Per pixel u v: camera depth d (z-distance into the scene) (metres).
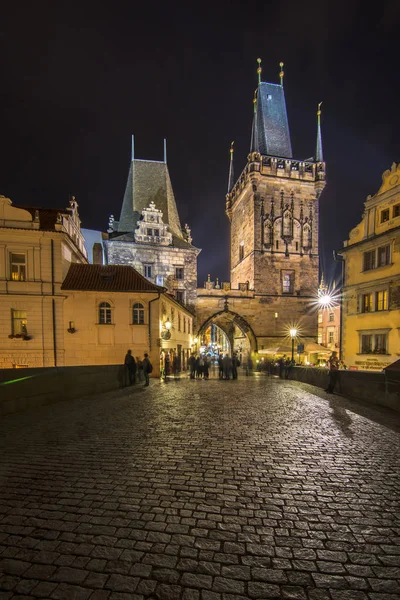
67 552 3.14
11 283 21.64
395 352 18.41
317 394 13.75
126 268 25.08
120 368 16.27
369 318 20.42
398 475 5.08
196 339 39.22
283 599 2.62
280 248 41.59
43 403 10.61
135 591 2.66
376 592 2.71
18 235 21.80
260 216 41.28
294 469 5.27
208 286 40.31
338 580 2.84
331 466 5.41
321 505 4.13
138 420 8.52
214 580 2.81
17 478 4.85
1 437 6.91
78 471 5.12
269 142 44.03
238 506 4.08
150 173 43.00
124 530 3.53
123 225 41.19
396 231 18.36
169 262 37.06
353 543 3.36
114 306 22.61
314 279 42.16
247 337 41.78
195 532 3.51
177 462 5.53
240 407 10.48
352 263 22.14
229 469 5.25
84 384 12.98
